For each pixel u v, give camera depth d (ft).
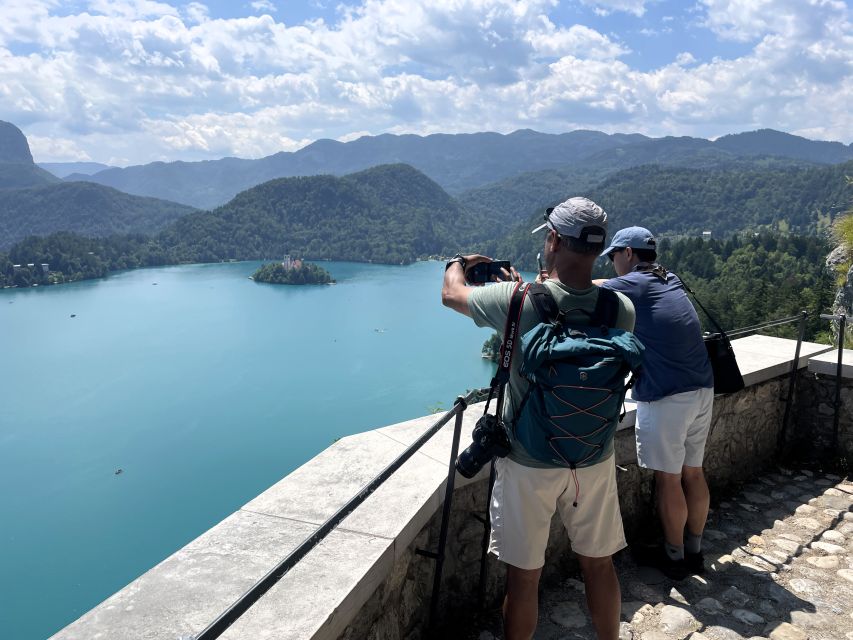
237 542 6.17
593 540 6.62
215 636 3.40
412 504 7.01
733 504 13.17
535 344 5.74
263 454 342.23
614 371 5.66
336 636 5.17
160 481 314.35
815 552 10.98
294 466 326.65
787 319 14.34
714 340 10.30
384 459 8.36
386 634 6.70
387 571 6.15
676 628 8.82
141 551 252.42
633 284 9.30
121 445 358.23
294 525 6.53
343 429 370.12
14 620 210.59
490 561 8.88
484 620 8.77
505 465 6.43
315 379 469.98
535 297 6.07
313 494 7.29
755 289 285.84
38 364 522.06
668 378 9.20
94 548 255.50
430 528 7.84
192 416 402.72
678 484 9.58
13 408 418.72
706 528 12.01
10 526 273.54
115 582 231.30
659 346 9.16
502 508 6.52
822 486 14.03
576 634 8.54
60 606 217.36
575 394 5.64
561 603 9.27
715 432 13.51
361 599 5.61
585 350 5.58
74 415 405.18
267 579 3.87
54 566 242.37
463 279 6.86
